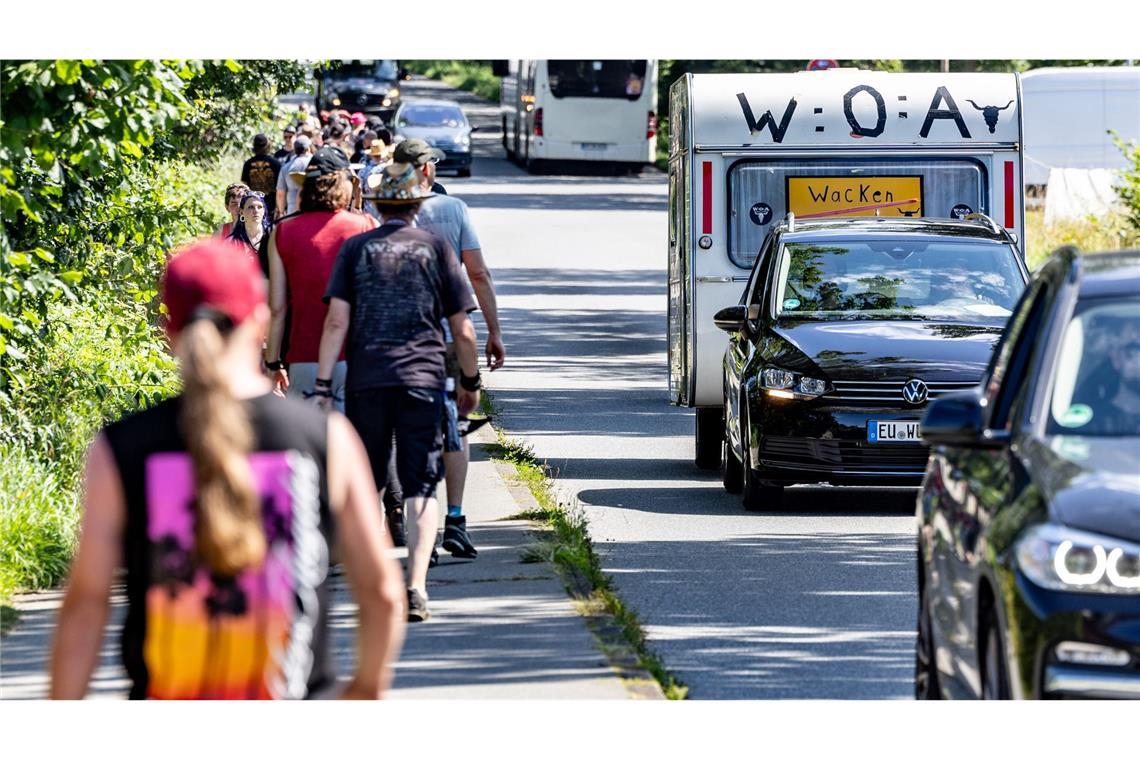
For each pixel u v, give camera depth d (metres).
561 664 19.83
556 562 25.39
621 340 62.16
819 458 30.81
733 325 33.81
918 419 30.50
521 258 91.00
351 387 21.80
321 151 24.56
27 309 29.89
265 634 9.67
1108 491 13.14
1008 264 34.03
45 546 25.27
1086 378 14.99
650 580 25.84
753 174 39.56
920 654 17.16
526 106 142.25
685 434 42.28
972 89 40.12
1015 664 12.94
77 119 27.33
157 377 34.91
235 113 71.62
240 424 9.62
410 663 19.89
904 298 33.25
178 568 9.66
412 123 138.88
